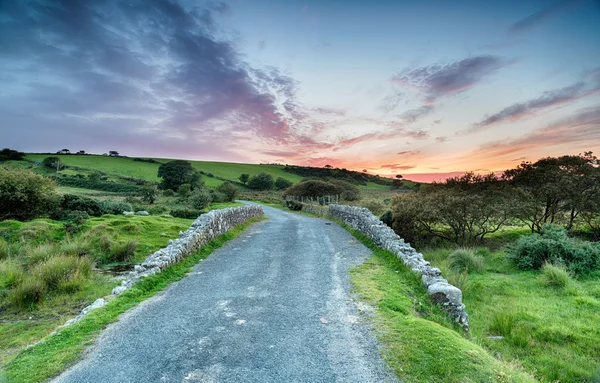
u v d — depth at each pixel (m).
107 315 5.50
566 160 16.53
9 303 7.26
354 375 3.81
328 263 9.27
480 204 15.83
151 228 16.72
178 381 3.73
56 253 11.09
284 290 6.96
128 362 4.12
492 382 3.66
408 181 104.94
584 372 5.19
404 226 18.30
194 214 25.70
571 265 9.73
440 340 4.47
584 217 16.05
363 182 106.94
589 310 7.30
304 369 3.95
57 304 7.50
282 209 42.03
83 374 3.87
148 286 7.11
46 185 18.81
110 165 90.94
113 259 12.02
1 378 3.78
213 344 4.59
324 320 5.35
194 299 6.48
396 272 8.22
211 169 103.69
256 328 5.10
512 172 18.66
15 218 17.34
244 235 15.30
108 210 23.17
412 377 3.75
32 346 4.50
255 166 120.12
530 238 11.25
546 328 6.54
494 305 8.05
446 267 10.51
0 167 18.03
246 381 3.72
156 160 109.44
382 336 4.71
